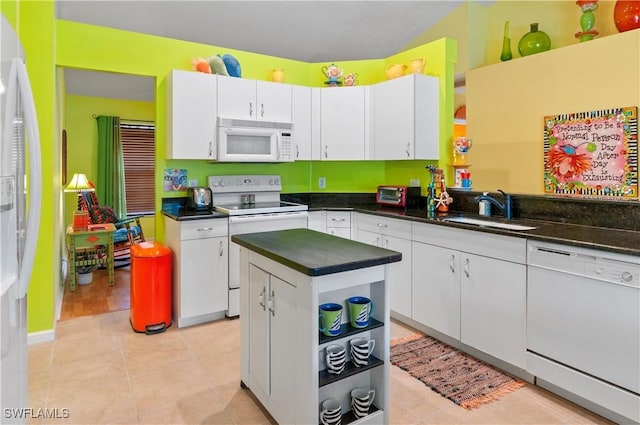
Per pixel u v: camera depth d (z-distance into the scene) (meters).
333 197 4.33
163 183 3.55
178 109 3.29
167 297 3.11
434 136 3.58
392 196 3.78
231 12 4.09
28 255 1.52
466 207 3.37
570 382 2.05
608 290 1.88
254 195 3.95
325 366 1.78
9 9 1.62
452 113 3.66
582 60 3.63
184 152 3.33
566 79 3.76
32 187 1.51
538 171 4.04
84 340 2.90
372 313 1.90
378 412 1.84
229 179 3.80
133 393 2.22
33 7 2.82
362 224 3.57
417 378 2.37
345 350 1.82
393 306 3.22
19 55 1.57
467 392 2.22
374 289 1.89
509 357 2.35
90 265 4.37
